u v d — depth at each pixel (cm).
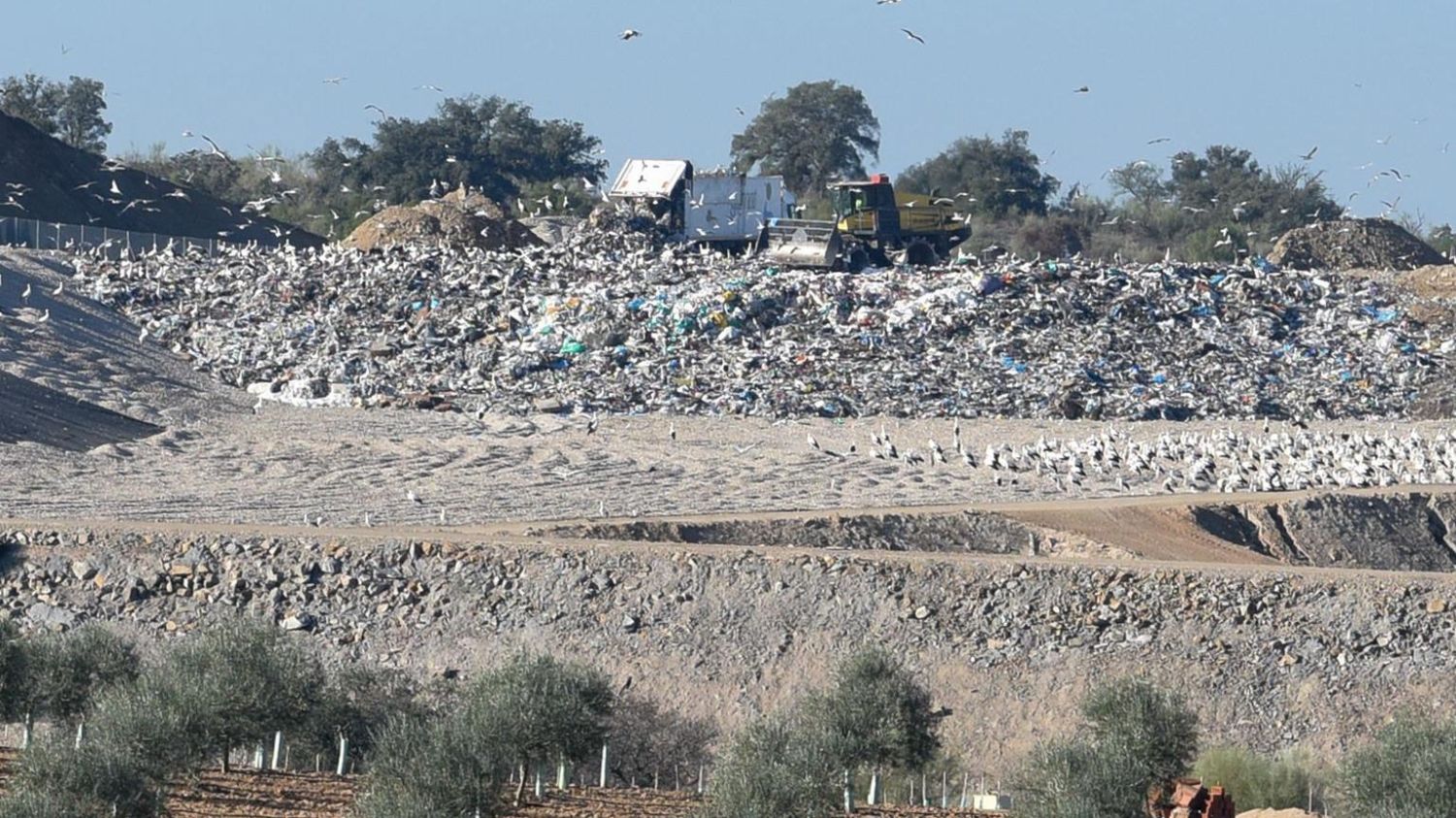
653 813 17200
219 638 19200
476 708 17850
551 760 18250
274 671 19062
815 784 16488
